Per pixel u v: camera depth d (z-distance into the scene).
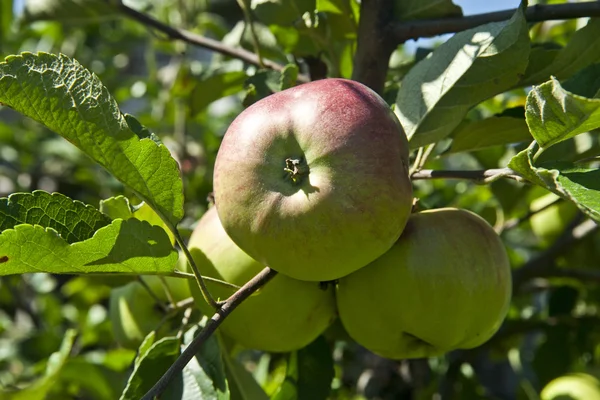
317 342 0.62
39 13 0.80
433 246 0.55
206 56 1.43
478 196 0.88
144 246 0.51
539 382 0.78
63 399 0.82
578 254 0.88
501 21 0.58
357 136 0.50
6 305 1.16
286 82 0.62
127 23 1.31
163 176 0.51
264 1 0.68
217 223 0.57
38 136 1.23
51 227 0.51
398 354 0.58
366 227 0.50
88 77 0.50
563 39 0.81
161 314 0.66
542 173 0.48
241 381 0.61
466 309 0.55
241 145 0.52
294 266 0.51
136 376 0.56
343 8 0.65
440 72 0.57
